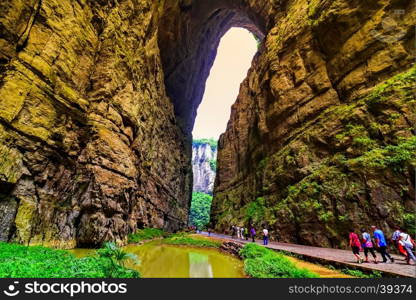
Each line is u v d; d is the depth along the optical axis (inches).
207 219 3784.5
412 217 421.1
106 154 542.9
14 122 360.8
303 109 813.9
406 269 269.3
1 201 334.0
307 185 658.8
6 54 371.9
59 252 313.3
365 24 665.6
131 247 573.0
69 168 461.1
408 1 592.4
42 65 423.2
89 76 564.1
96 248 455.2
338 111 674.8
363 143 562.3
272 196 834.8
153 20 914.1
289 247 525.0
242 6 1481.3
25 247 302.8
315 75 805.2
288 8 1063.6
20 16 394.9
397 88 538.0
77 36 521.7
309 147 728.3
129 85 695.1
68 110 469.4
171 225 1300.4
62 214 430.6
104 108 565.6
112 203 532.7
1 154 334.0
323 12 783.1
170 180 1275.8
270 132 982.4
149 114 922.7
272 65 992.2
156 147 1040.2
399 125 507.5
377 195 482.9
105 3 633.0
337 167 599.2
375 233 333.7
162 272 341.7
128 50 708.7
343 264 317.7
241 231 855.7
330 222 549.3
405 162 461.7
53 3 461.7
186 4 1250.6
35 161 386.6
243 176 1262.3
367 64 645.3
